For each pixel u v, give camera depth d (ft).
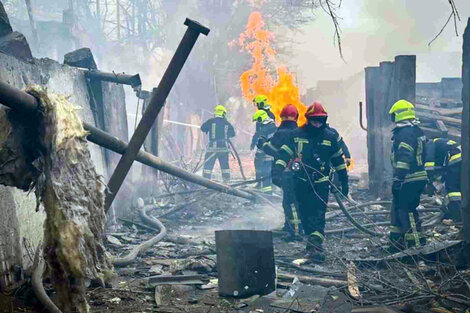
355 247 22.38
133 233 26.09
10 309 13.82
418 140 20.25
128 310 14.65
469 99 18.39
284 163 21.77
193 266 18.47
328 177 21.12
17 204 16.46
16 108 11.19
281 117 24.67
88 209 11.76
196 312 14.56
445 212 25.72
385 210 29.96
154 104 16.83
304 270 18.89
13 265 15.61
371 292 16.10
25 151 11.73
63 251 10.96
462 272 17.15
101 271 11.94
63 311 11.32
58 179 11.30
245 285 15.74
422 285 16.31
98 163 25.86
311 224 20.57
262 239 16.06
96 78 26.58
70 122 11.72
